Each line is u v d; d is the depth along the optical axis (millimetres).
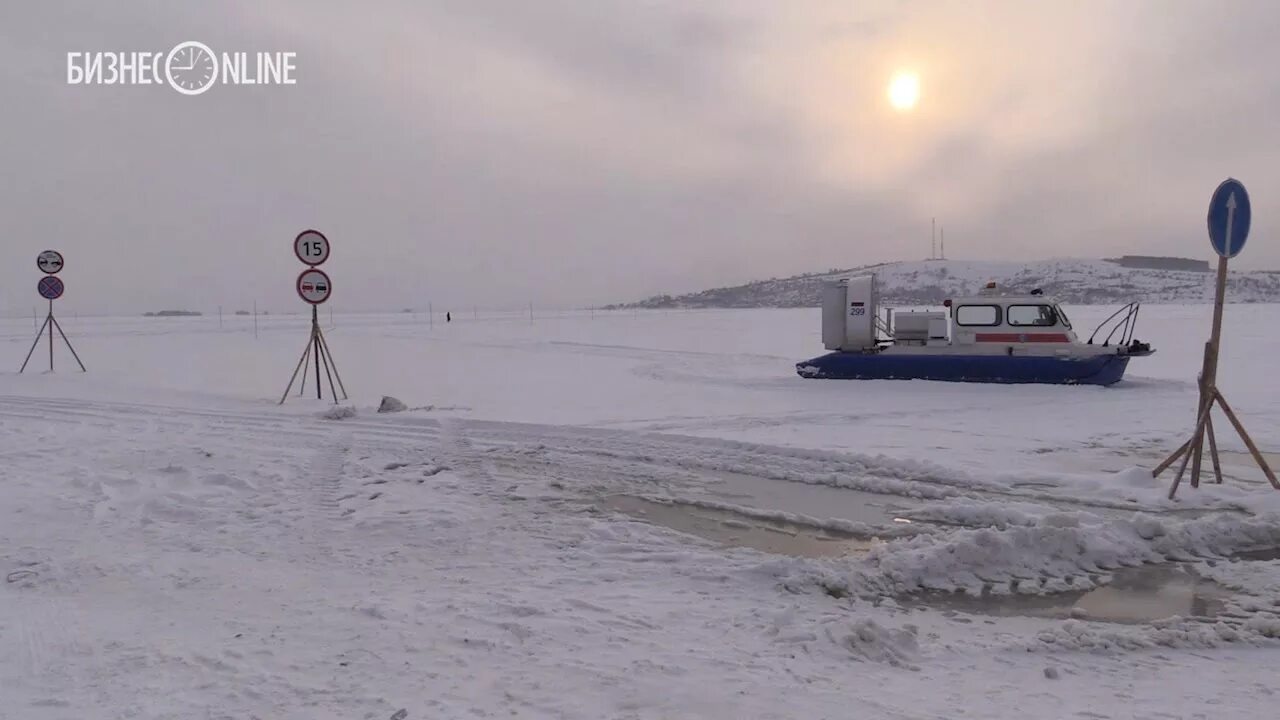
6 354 28375
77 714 3357
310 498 7559
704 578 5293
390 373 21766
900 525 6734
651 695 3549
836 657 4031
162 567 5477
